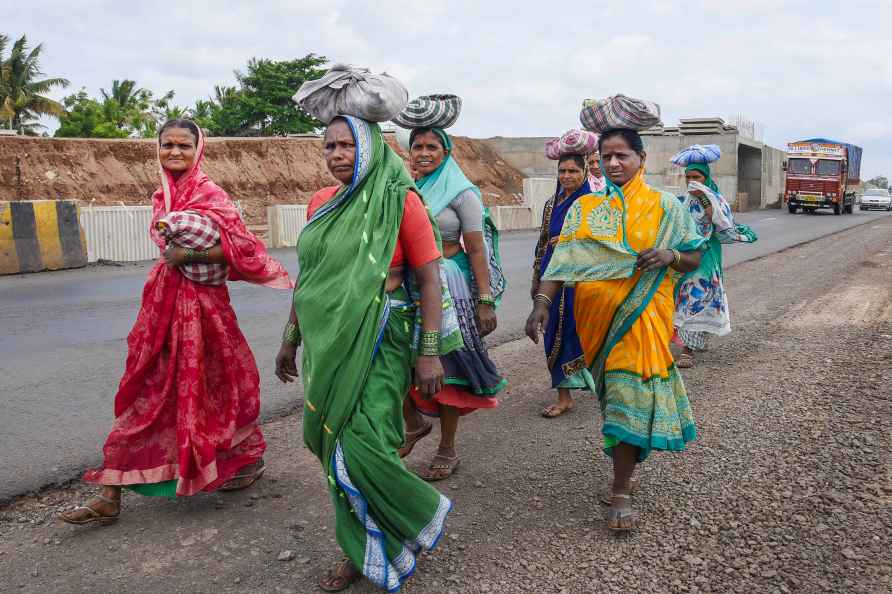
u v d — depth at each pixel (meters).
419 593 2.97
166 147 3.61
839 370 6.16
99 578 3.06
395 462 2.83
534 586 3.02
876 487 3.80
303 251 2.97
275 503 3.79
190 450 3.49
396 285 3.03
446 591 2.99
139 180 26.98
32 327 8.20
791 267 14.23
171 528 3.52
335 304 2.80
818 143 39.91
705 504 3.72
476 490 3.98
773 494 3.79
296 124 49.84
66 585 3.00
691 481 3.99
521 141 43.00
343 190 2.97
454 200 4.10
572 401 5.57
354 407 2.81
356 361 2.79
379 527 2.85
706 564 3.16
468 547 3.35
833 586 2.96
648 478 4.06
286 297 10.24
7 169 24.38
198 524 3.56
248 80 50.56
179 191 3.63
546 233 5.24
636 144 3.47
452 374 3.96
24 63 46.56
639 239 3.42
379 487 2.80
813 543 3.30
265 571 3.14
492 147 43.34
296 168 31.89
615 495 3.52
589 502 3.81
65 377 6.13
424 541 2.90
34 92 47.44
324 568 3.17
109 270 13.70
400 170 3.01
